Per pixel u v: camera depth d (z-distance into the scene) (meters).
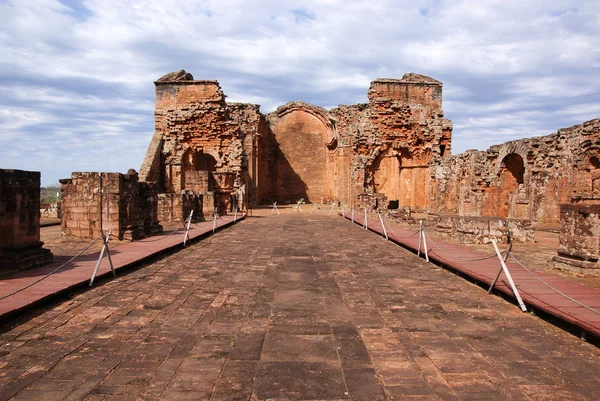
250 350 5.60
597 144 18.00
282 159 46.88
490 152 24.39
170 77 36.97
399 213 23.83
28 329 6.24
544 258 12.45
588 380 4.84
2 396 4.32
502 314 7.25
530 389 4.61
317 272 10.61
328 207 40.28
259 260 12.20
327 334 6.24
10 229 9.48
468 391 4.55
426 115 35.25
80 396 4.35
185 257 12.55
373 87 35.22
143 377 4.79
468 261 11.28
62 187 14.86
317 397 4.40
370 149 34.91
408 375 4.91
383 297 8.30
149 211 17.05
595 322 6.14
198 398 4.35
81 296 8.03
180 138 35.66
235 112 40.16
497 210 23.89
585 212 10.21
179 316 6.97
